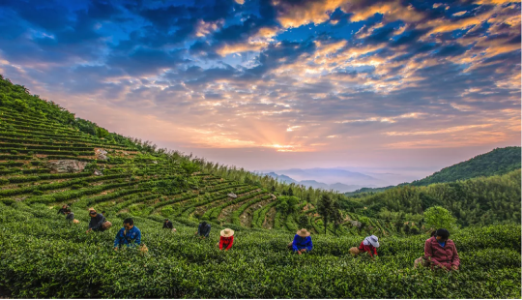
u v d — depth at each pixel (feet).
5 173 98.89
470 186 333.42
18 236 27.81
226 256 26.13
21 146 123.75
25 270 19.48
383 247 35.17
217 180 187.52
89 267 19.85
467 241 36.09
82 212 72.64
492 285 19.94
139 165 158.71
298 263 23.32
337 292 18.16
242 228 98.32
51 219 48.11
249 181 227.20
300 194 242.99
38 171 109.29
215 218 110.93
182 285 18.44
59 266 19.97
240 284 18.51
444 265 22.59
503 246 35.09
